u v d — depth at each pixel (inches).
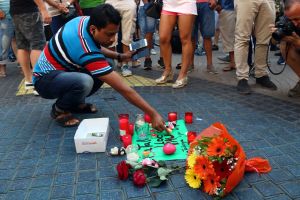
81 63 108.3
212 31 208.2
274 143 110.8
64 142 117.2
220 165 82.8
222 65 247.4
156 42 388.5
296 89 160.4
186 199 82.7
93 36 106.4
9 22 219.1
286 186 87.0
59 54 118.4
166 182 90.1
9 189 90.2
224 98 160.4
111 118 138.3
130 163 94.0
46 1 189.9
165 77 190.7
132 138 116.9
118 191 87.0
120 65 240.8
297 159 100.2
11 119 142.4
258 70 179.0
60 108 129.7
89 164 101.2
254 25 173.0
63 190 88.5
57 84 121.7
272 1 167.6
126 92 100.0
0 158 107.6
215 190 80.3
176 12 173.5
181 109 146.4
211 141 84.5
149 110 99.3
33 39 169.5
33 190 89.2
